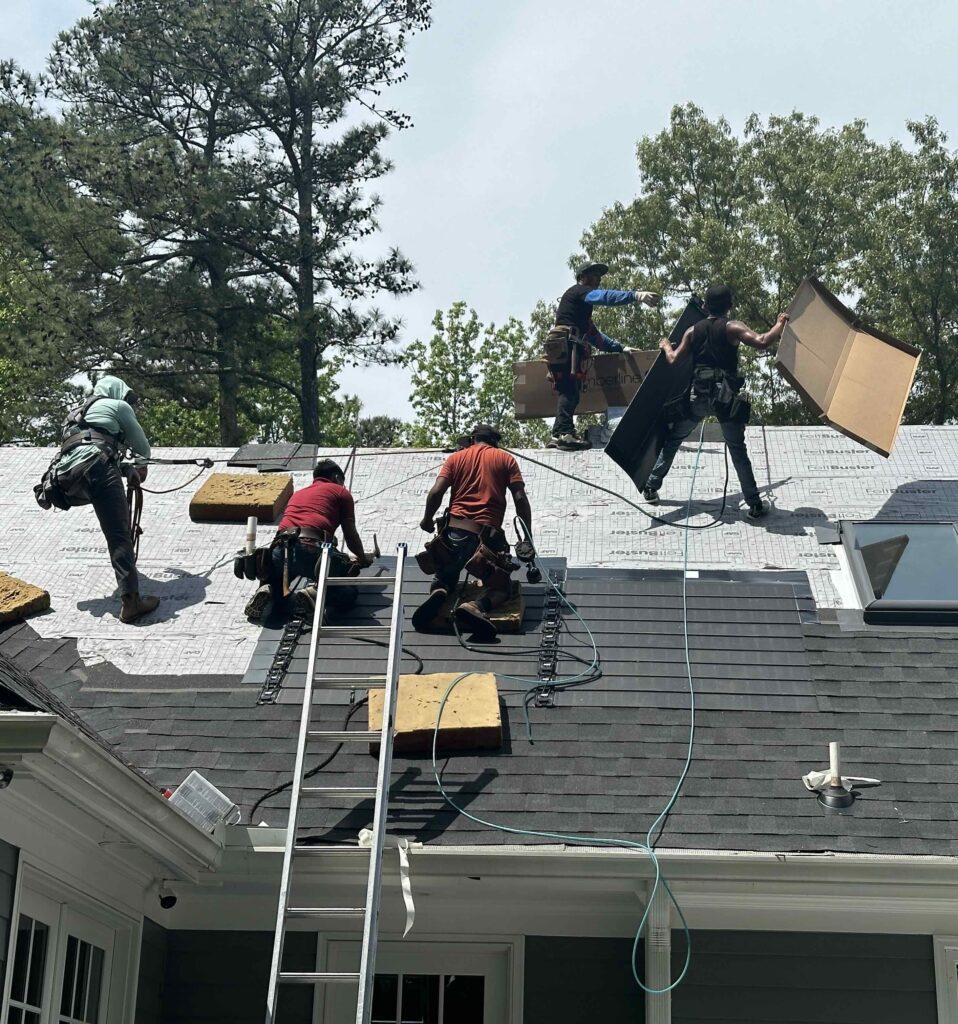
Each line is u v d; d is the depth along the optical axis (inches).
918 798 269.3
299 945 275.0
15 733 186.7
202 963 275.1
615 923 270.5
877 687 310.5
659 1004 253.4
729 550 393.1
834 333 414.0
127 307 985.5
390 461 457.7
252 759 292.7
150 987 268.2
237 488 429.1
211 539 416.5
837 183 1175.0
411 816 270.5
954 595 348.5
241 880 262.2
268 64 1093.1
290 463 460.1
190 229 1031.0
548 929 272.1
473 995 275.3
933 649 325.1
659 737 294.5
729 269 1112.2
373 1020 274.1
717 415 407.8
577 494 434.9
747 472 408.5
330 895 270.5
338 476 367.9
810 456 445.7
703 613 346.6
